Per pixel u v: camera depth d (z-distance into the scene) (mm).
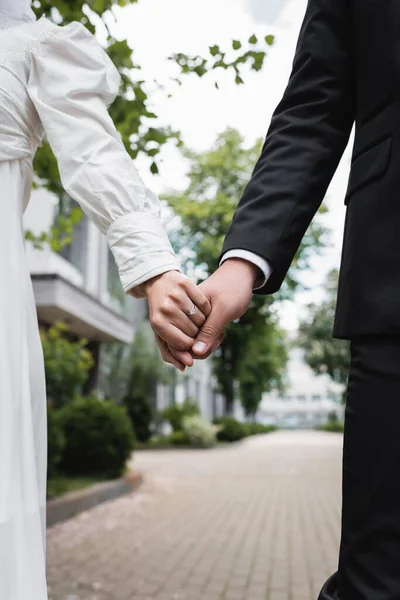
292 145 1337
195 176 30078
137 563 5328
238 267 1296
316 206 1343
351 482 1145
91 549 5875
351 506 1138
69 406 11320
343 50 1346
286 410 71500
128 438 11328
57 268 17953
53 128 1540
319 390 71688
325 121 1350
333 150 1352
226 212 28922
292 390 71938
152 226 1457
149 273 1404
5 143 1545
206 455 21828
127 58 4016
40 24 1648
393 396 1108
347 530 1146
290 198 1304
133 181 1507
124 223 1457
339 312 1230
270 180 1321
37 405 1534
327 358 39750
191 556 5645
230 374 33938
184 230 29656
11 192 1550
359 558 1110
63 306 14906
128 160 1543
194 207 28703
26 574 1312
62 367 11461
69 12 4055
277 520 7863
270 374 44969
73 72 1569
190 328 1305
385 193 1175
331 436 43594
